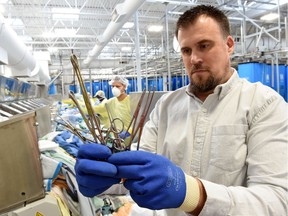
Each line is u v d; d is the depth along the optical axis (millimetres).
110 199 1558
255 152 672
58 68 10266
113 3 4793
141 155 500
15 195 838
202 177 786
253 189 574
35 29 6266
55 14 4859
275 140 640
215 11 751
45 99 6820
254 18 5641
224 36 763
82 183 500
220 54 750
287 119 666
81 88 536
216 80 766
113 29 4070
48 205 890
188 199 518
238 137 740
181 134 858
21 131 835
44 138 1765
